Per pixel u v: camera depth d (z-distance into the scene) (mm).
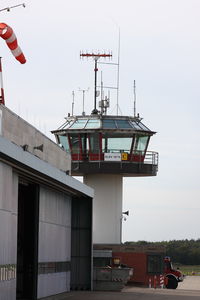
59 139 84062
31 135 49531
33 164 39969
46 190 48969
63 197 55469
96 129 81500
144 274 79312
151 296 54812
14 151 36250
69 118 84062
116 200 84375
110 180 84375
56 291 53031
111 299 50062
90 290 59688
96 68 84938
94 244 81625
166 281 77188
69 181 50531
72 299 48719
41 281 47625
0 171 36156
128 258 80000
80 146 82875
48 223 49688
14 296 39906
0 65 45312
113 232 84062
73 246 60000
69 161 63781
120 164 82438
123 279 61344
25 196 46188
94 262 76625
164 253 79688
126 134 82125
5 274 37562
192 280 108875
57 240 53125
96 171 82500
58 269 53656
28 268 46000
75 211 60156
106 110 83812
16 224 40531
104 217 84062
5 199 37312
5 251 37531
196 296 56125
